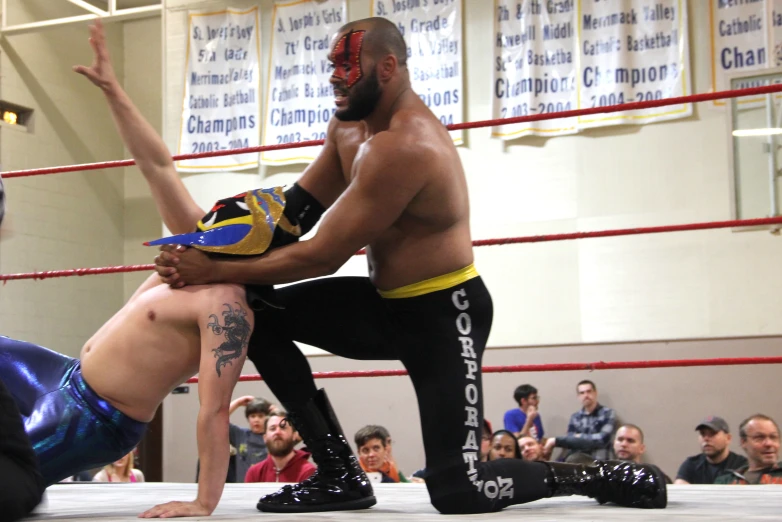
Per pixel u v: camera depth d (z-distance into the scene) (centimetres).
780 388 609
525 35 693
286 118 756
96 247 952
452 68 711
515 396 629
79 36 952
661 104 289
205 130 777
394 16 729
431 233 192
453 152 193
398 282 195
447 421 188
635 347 646
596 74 675
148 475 834
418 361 194
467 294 196
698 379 629
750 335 617
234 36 775
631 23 668
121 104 217
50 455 181
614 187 666
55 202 903
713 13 647
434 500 186
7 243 843
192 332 184
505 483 189
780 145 603
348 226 183
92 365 186
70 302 912
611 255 663
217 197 770
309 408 204
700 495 238
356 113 198
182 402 761
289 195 220
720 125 641
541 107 689
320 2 751
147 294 189
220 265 186
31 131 886
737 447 613
